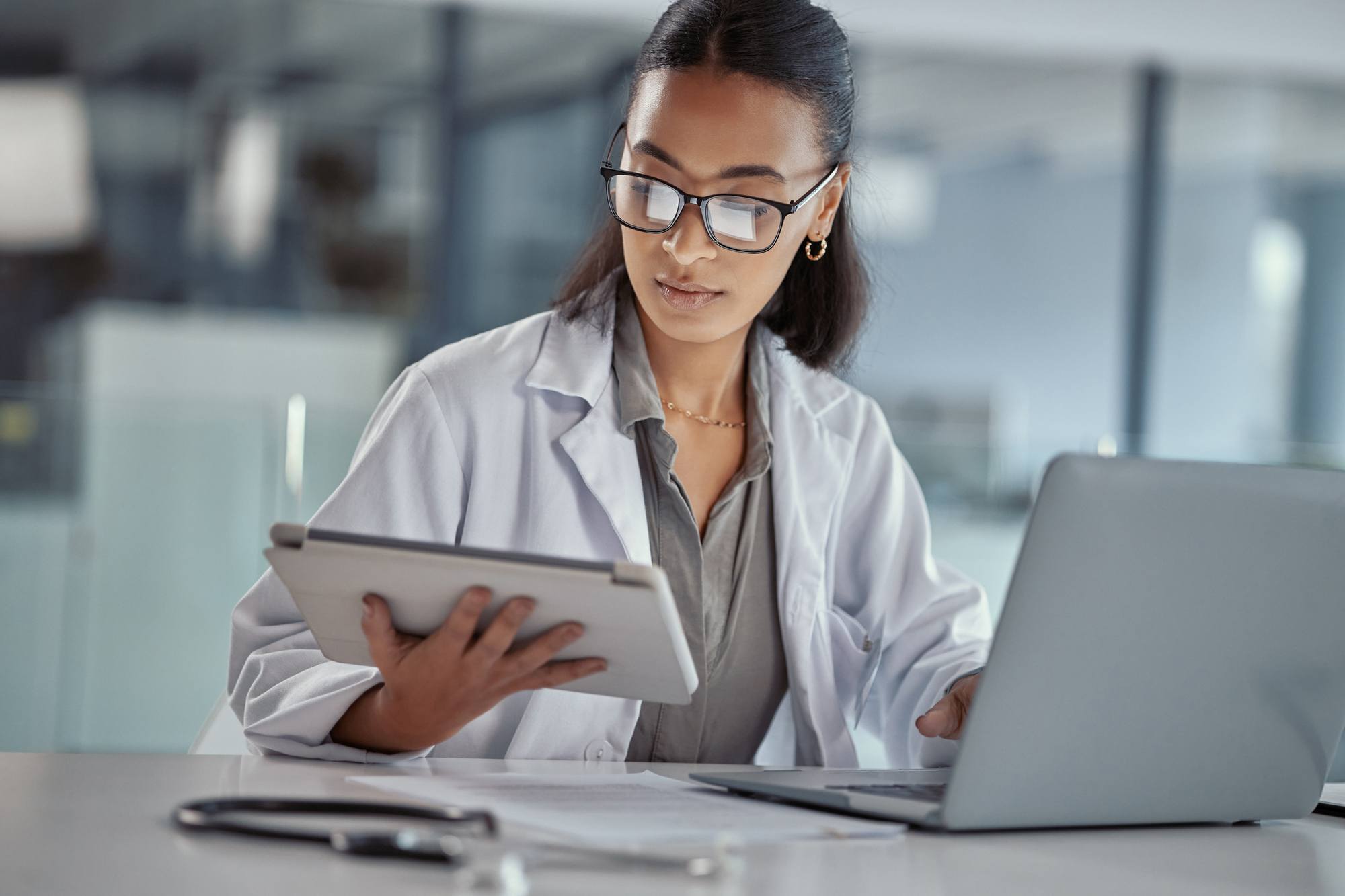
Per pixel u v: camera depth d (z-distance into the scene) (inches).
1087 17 194.1
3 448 119.4
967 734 35.0
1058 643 35.2
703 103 51.5
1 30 173.3
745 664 57.1
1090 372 209.9
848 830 34.9
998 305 208.1
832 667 58.7
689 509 55.7
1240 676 38.7
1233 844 38.7
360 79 184.5
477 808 35.0
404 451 53.6
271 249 181.9
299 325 182.9
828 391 63.2
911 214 205.6
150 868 28.0
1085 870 33.0
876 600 62.2
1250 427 212.5
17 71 173.9
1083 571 34.9
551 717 52.1
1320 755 41.9
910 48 205.0
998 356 207.9
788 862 31.4
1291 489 37.7
